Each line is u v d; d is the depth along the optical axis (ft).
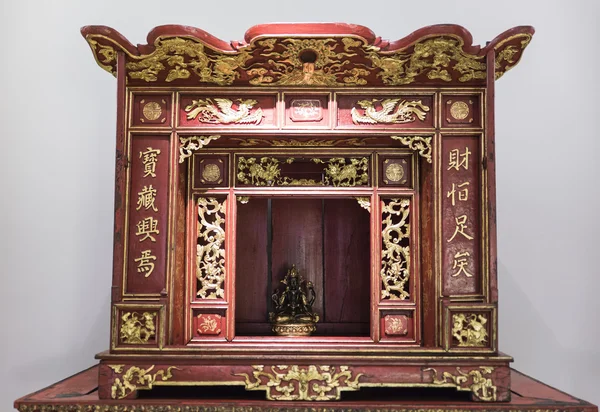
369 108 10.57
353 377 9.82
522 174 14.23
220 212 11.44
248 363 9.88
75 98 14.39
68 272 14.05
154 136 10.50
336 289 12.73
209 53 9.96
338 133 10.48
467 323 9.94
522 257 14.10
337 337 11.05
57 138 14.28
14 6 14.46
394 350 9.89
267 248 12.80
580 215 14.08
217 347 10.00
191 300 10.97
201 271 11.36
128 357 9.86
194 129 10.49
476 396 9.73
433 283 10.33
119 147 10.09
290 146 11.45
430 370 9.80
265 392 10.33
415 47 9.81
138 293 10.21
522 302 14.01
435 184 10.38
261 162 11.54
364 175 11.37
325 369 9.84
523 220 14.15
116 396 9.82
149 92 10.54
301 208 12.89
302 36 9.55
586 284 13.96
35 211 14.07
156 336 9.96
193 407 9.62
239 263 12.76
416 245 11.02
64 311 13.98
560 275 14.02
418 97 10.61
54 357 13.88
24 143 14.19
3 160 14.08
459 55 10.01
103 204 14.24
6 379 13.67
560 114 14.30
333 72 10.36
